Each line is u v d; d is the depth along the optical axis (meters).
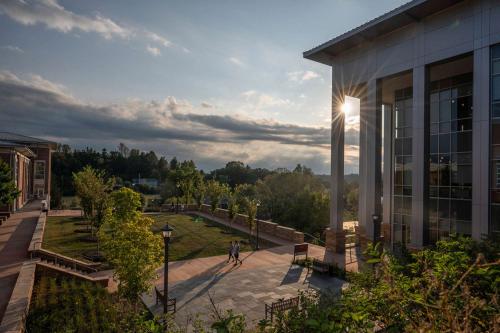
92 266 18.64
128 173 133.62
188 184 53.31
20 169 40.06
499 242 10.11
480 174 17.78
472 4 18.28
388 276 4.36
